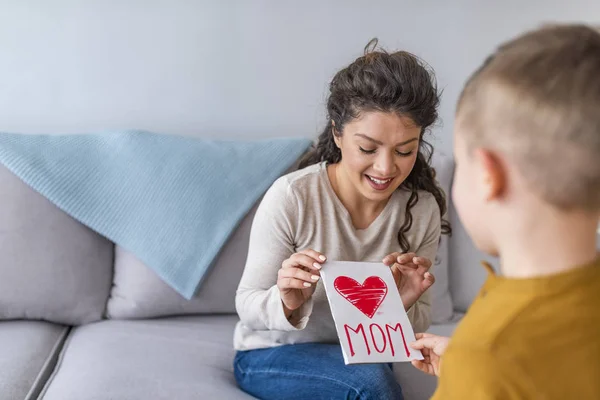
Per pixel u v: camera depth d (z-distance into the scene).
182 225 2.06
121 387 1.59
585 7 2.48
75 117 2.35
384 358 1.37
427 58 2.48
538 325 0.79
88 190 2.05
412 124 1.44
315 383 1.54
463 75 2.51
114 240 2.04
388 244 1.67
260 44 2.41
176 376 1.67
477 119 0.82
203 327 2.02
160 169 2.10
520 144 0.78
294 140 2.25
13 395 1.61
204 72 2.39
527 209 0.81
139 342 1.86
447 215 2.25
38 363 1.77
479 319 0.82
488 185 0.81
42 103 2.32
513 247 0.83
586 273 0.80
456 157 0.87
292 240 1.64
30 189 2.02
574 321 0.79
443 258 2.24
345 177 1.62
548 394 0.77
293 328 1.53
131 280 2.04
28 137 2.10
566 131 0.76
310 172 1.65
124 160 2.11
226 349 1.88
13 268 1.96
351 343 1.37
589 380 0.77
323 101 2.45
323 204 1.63
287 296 1.50
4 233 1.97
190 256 2.04
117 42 2.34
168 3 2.35
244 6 2.38
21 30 2.28
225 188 2.11
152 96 2.38
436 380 1.77
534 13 2.50
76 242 2.03
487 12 2.49
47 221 2.01
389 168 1.46
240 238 2.10
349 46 2.45
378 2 2.44
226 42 2.39
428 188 1.71
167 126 2.40
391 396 1.49
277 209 1.62
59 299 1.99
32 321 2.00
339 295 1.42
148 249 2.03
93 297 2.03
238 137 2.44
